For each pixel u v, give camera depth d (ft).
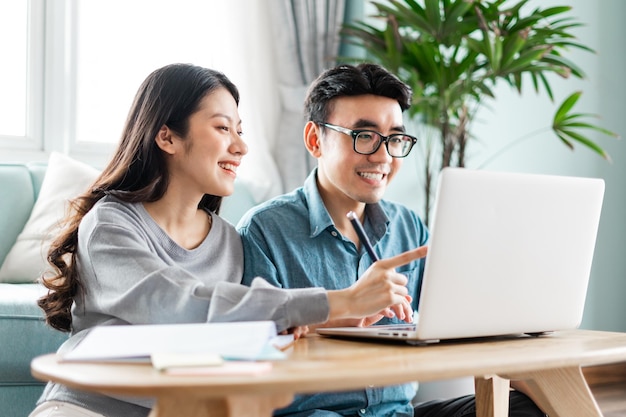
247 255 5.15
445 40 9.68
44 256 7.86
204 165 4.77
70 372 2.85
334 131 5.23
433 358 3.32
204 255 4.87
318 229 5.24
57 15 9.73
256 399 2.86
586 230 4.30
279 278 5.14
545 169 12.08
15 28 9.67
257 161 10.09
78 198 4.78
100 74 10.23
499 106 11.65
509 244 3.96
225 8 10.17
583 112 12.28
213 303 3.68
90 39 10.16
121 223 4.38
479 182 3.78
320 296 3.72
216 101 4.83
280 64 10.40
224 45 10.19
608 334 4.64
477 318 3.96
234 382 2.62
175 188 4.85
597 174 12.46
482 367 3.16
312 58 10.53
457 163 10.20
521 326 4.18
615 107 12.58
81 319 4.48
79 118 10.07
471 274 3.86
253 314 3.64
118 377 2.72
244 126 10.16
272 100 10.40
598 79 12.42
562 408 4.10
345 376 2.78
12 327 6.38
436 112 10.22
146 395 2.60
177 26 10.56
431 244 3.72
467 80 9.82
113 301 3.99
